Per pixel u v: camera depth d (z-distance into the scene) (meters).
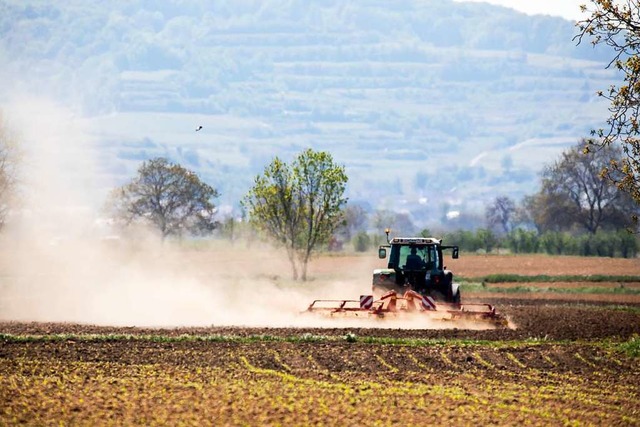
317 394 74.75
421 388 78.06
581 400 74.69
